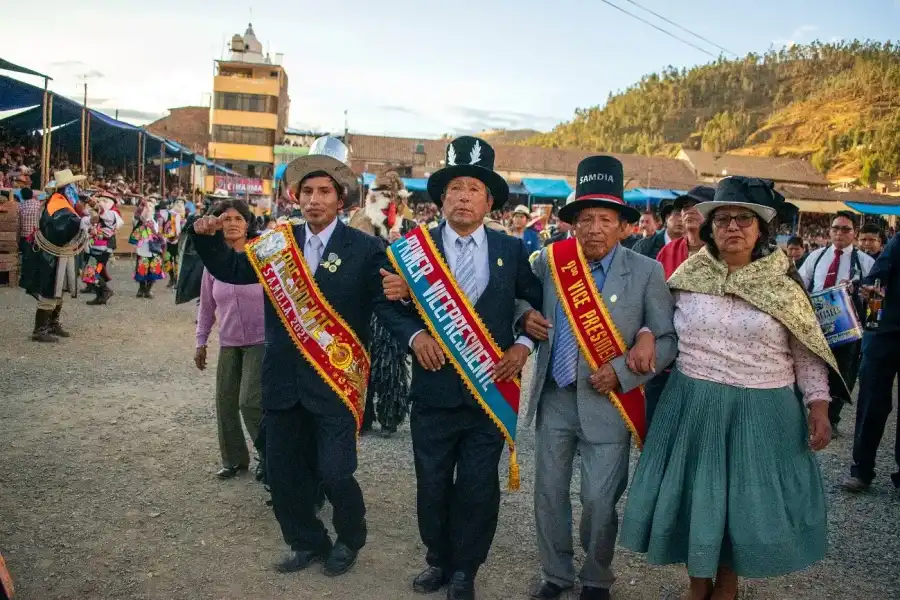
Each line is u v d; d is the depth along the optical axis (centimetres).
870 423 459
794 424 267
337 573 315
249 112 5634
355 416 313
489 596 307
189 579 306
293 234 314
